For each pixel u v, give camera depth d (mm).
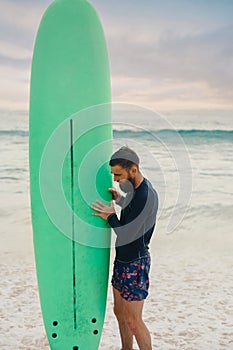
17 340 3205
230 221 8570
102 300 2650
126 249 2469
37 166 2539
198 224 8219
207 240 7102
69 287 2598
